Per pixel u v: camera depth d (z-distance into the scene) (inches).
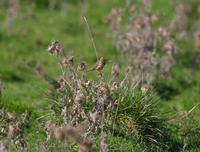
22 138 573.9
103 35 1307.8
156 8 1481.3
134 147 618.8
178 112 726.5
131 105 648.4
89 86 602.2
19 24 1406.3
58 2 1640.0
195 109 752.3
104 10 1517.0
